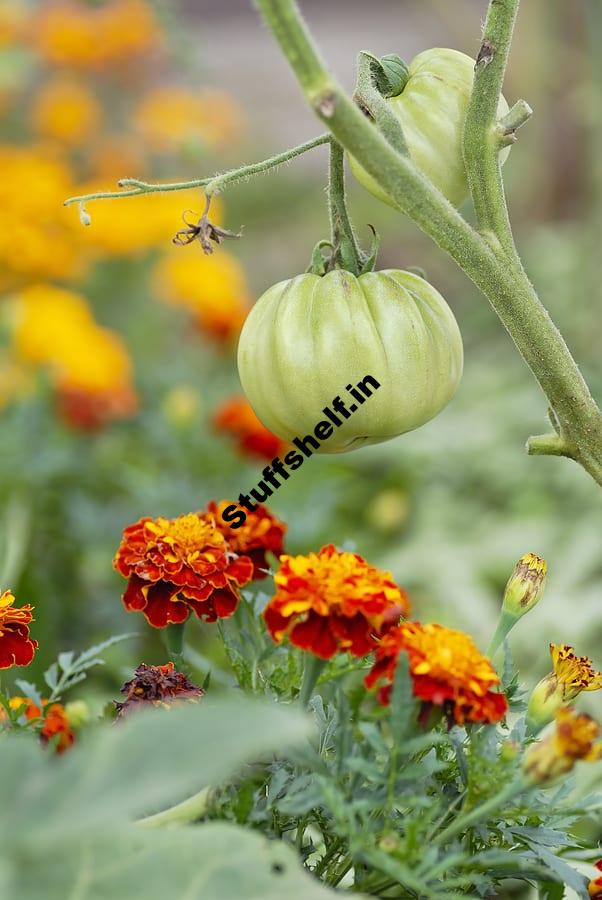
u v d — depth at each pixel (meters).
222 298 1.76
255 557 0.79
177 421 1.56
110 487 1.53
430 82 0.73
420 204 0.68
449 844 0.69
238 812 0.67
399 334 0.71
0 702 0.73
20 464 1.38
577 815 0.71
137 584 0.74
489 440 1.83
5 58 1.86
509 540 1.59
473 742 0.68
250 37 5.47
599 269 1.97
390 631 0.67
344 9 6.07
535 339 0.70
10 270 1.90
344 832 0.64
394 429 0.72
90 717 0.74
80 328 1.56
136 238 1.86
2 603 0.72
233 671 0.76
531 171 2.55
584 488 1.67
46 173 1.84
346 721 0.67
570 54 2.17
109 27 2.30
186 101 2.21
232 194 3.51
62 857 0.60
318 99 0.65
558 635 1.35
